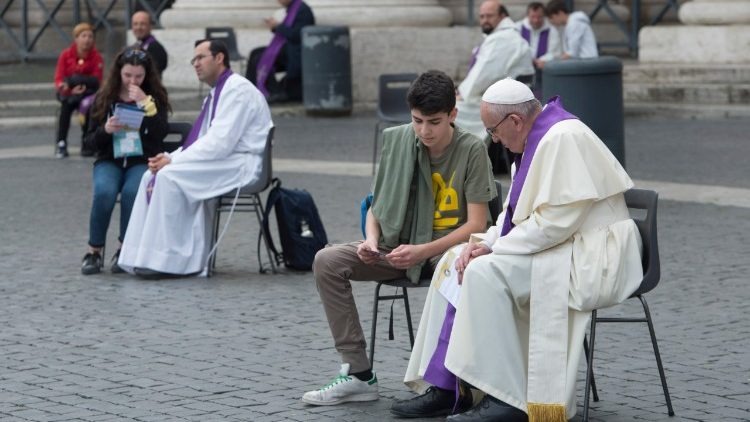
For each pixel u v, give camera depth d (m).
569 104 20.73
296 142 29.36
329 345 12.59
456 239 10.61
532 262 9.68
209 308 14.27
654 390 10.88
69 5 46.69
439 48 37.47
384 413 10.41
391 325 12.70
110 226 19.47
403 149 10.88
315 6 36.84
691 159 24.78
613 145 20.83
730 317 13.34
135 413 10.44
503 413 9.66
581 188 9.52
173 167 15.75
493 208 10.98
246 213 20.38
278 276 16.00
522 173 9.84
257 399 10.80
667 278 15.19
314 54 34.62
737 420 10.04
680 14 36.28
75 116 34.66
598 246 9.66
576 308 9.58
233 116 15.80
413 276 10.82
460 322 9.63
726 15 35.06
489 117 9.90
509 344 9.62
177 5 39.66
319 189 22.30
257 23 38.69
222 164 15.84
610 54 41.44
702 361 11.75
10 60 45.59
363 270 10.86
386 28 36.81
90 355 12.33
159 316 13.93
